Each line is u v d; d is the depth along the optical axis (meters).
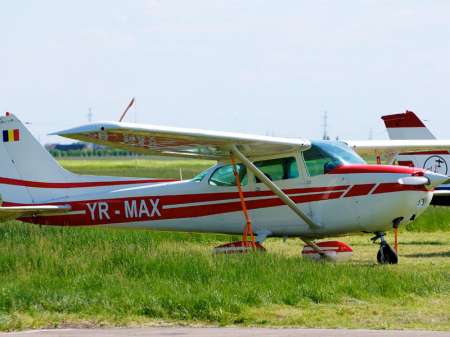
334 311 32.44
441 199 66.38
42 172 53.75
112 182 53.09
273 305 33.25
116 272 37.44
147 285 35.03
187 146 46.50
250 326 30.03
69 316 31.41
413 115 74.81
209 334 28.25
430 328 29.50
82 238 50.94
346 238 65.88
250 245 47.19
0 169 54.12
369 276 37.53
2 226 59.72
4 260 39.78
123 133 42.50
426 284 36.94
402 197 46.16
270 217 48.81
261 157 48.84
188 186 50.72
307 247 49.62
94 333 28.62
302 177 48.03
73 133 41.91
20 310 32.19
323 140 48.84
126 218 52.09
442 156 70.50
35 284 35.50
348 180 47.19
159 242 54.34
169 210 51.09
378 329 29.36
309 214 47.97
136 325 30.23
